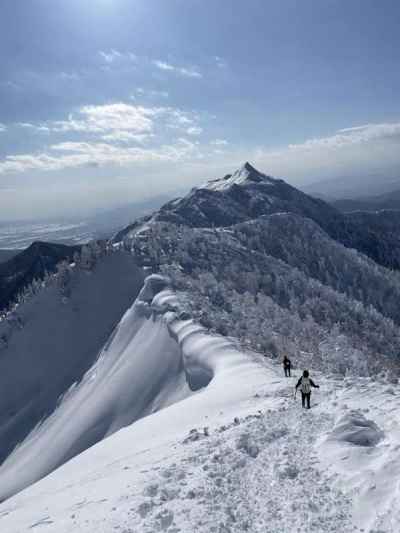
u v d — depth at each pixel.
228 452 14.36
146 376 78.25
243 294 142.00
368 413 15.30
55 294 154.12
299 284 164.50
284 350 79.25
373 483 9.33
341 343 103.12
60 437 76.69
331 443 12.43
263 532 8.73
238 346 73.81
